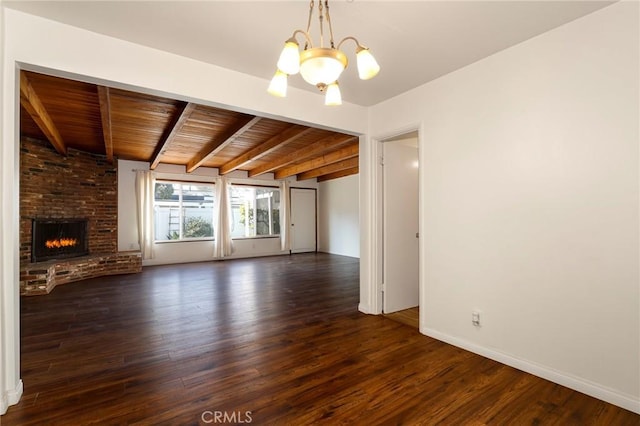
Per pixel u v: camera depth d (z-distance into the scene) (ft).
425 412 5.87
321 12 5.36
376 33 6.89
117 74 7.09
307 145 17.81
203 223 26.45
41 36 6.32
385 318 11.25
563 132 6.77
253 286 16.46
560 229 6.83
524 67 7.36
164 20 6.43
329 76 4.81
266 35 6.98
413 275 12.62
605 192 6.22
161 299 13.84
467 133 8.53
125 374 7.24
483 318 8.21
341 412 5.86
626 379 5.98
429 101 9.50
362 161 11.88
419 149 9.81
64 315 11.58
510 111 7.63
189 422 5.57
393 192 11.98
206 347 8.74
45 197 16.88
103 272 19.12
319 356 8.18
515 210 7.55
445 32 6.89
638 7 5.82
